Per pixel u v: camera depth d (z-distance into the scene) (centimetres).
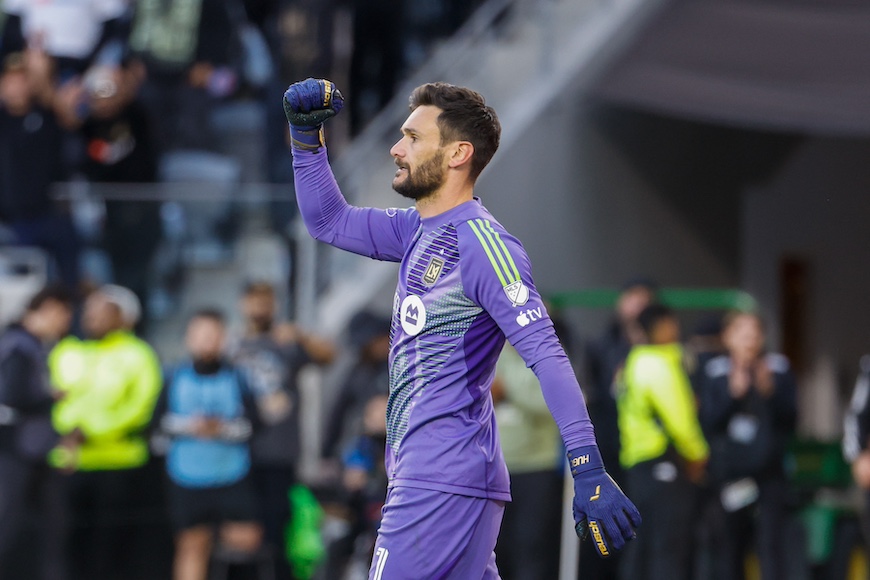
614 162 3092
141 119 2442
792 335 3534
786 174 3475
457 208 1054
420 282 1042
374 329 2203
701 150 3294
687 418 2117
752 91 2861
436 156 1045
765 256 3419
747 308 2634
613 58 2897
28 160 2283
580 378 2241
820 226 3572
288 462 2142
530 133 2909
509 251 1012
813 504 2284
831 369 3591
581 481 973
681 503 2123
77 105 2388
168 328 2252
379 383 2175
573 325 2509
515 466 2089
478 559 1052
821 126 2961
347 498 2134
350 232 1116
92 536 2077
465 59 3006
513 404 2088
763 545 2214
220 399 2106
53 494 2066
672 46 2803
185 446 2095
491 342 1040
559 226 2984
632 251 3133
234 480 2105
